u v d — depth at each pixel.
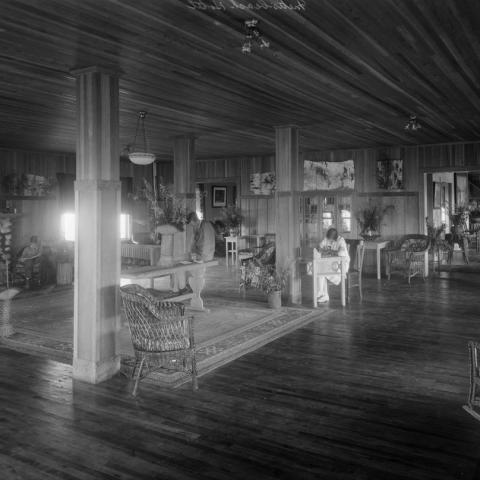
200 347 5.21
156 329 3.95
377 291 8.65
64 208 11.68
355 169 11.45
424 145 10.68
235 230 12.98
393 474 2.73
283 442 3.12
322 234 11.89
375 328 6.04
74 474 2.76
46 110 6.81
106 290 4.37
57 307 7.50
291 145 7.82
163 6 3.28
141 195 12.52
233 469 2.80
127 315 4.03
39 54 4.21
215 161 13.52
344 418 3.47
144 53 4.23
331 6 3.33
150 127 8.14
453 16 3.54
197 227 6.95
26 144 10.10
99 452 3.01
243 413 3.57
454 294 8.27
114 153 4.48
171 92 5.73
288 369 4.53
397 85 5.48
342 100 6.19
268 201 12.78
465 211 14.66
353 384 4.14
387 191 11.14
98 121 4.36
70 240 11.57
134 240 10.87
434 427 3.32
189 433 3.25
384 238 11.21
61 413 3.59
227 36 3.87
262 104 6.40
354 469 2.79
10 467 2.84
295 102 6.28
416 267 10.70
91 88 4.41
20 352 5.16
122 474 2.75
